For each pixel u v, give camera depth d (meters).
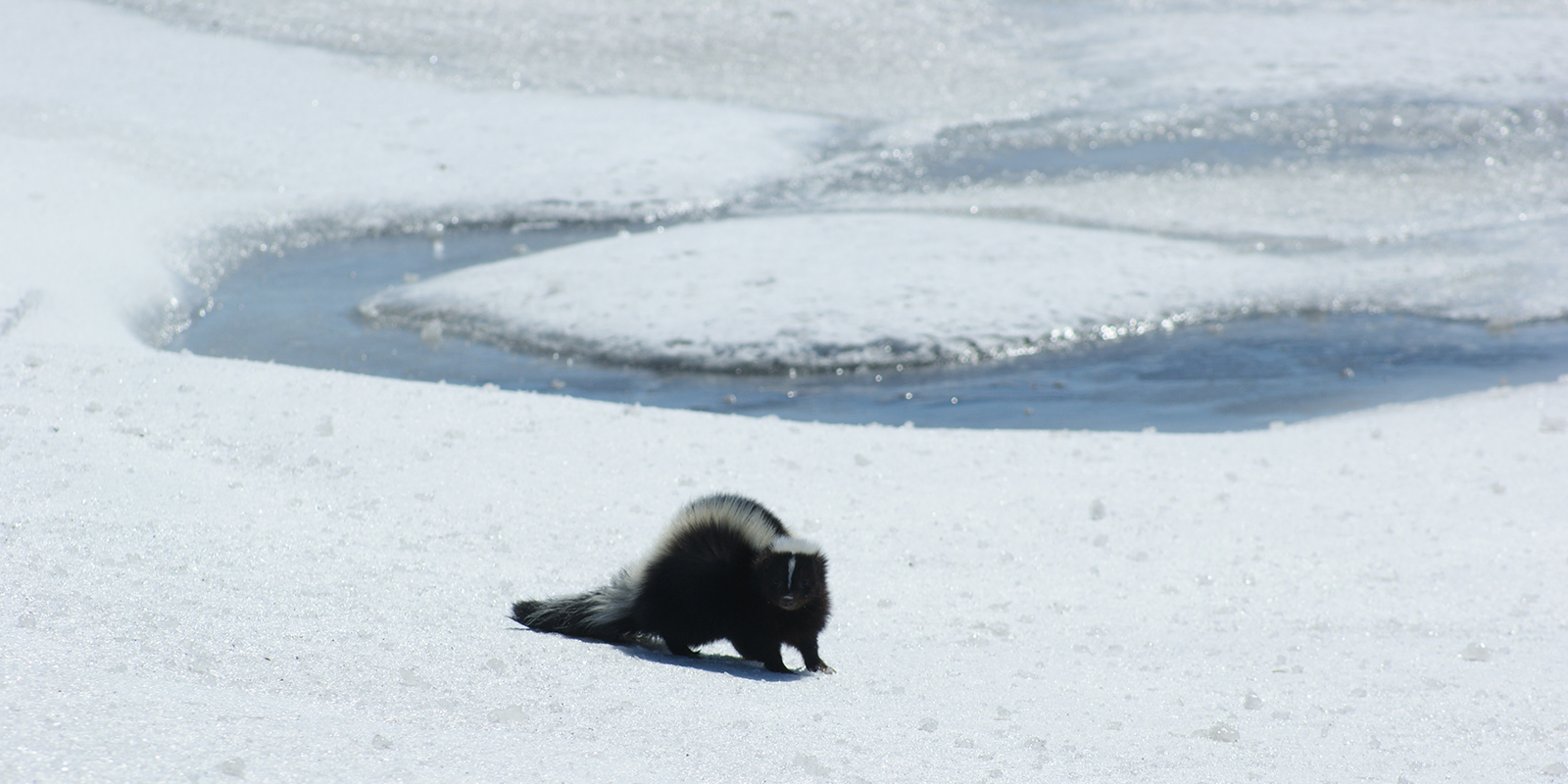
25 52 35.59
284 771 3.65
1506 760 5.15
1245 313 20.61
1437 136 32.12
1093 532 9.60
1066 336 19.36
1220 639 7.30
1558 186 27.86
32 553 6.14
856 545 9.12
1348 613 7.84
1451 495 10.67
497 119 33.28
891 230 24.52
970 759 4.80
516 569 7.65
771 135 32.94
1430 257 23.20
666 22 44.00
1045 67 40.47
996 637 7.27
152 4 41.94
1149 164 30.66
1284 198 27.70
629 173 29.17
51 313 16.31
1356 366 17.69
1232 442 12.66
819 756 4.62
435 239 25.39
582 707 4.99
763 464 10.98
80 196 23.45
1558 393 14.34
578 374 17.88
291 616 5.75
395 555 7.56
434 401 11.77
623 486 9.99
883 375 17.94
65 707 3.90
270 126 31.27
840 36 43.38
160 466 8.45
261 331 19.52
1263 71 38.81
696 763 4.36
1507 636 7.30
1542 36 41.91
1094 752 5.06
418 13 43.22
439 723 4.50
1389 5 47.62
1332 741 5.36
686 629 6.33
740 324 19.33
